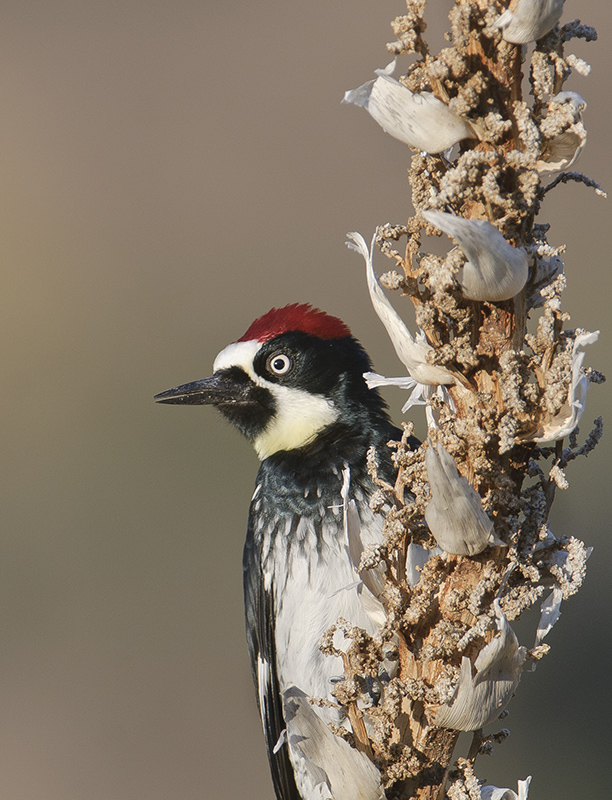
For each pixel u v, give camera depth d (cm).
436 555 396
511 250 368
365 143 2152
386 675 422
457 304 384
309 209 2056
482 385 388
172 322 1967
